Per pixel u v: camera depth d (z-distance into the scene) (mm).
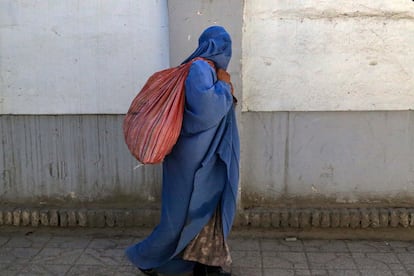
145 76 4348
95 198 4590
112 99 4406
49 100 4445
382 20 4176
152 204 4555
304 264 3850
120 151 4492
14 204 4641
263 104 4340
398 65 4238
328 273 3713
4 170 4602
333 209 4402
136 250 3547
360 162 4414
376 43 4215
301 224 4383
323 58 4258
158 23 4266
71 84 4410
